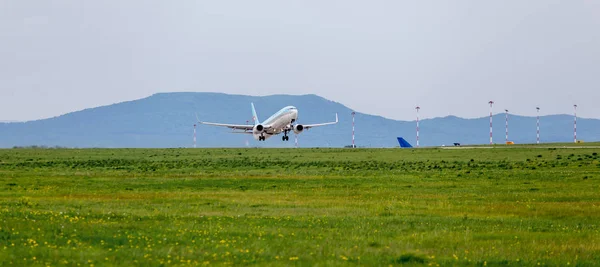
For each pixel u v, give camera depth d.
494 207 149.88
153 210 142.62
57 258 84.62
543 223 125.06
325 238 103.44
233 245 95.25
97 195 177.75
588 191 185.88
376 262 85.12
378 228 116.50
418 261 86.75
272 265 82.31
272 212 139.62
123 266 80.94
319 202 160.62
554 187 198.00
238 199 168.00
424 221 126.44
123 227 112.38
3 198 168.12
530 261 88.75
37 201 160.25
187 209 144.62
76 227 110.88
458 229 116.38
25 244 93.38
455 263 86.31
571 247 98.62
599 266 86.75
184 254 88.12
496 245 99.75
